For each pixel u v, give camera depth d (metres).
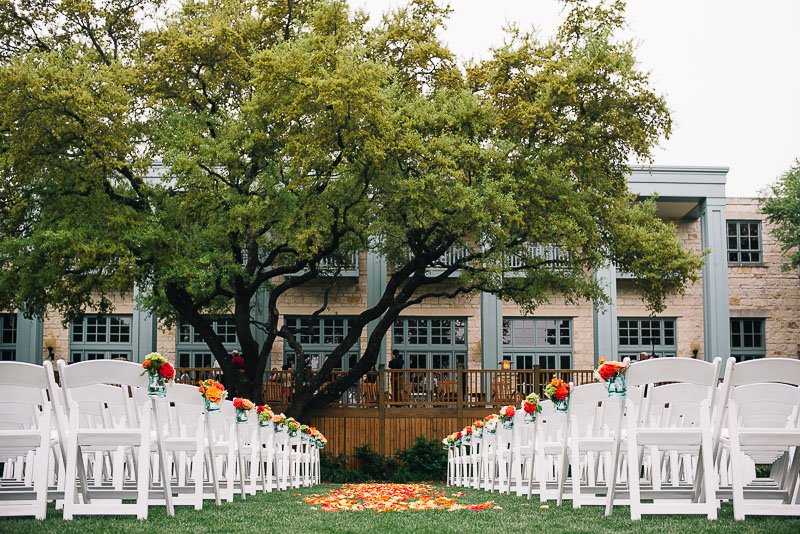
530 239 19.31
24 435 5.77
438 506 7.82
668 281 21.34
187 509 7.09
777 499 6.25
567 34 20.16
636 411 6.91
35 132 16.64
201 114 19.17
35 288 18.23
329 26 18.34
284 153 17.73
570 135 18.42
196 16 20.08
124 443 6.18
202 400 7.29
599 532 5.09
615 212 20.97
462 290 21.44
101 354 28.77
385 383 22.03
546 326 29.36
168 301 21.19
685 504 5.79
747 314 29.97
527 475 10.26
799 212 28.64
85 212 17.94
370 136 17.16
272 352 28.62
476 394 22.03
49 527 5.33
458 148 18.12
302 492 10.81
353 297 28.86
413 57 19.81
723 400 5.68
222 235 18.25
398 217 19.80
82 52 18.84
